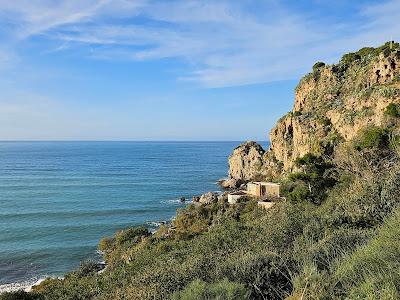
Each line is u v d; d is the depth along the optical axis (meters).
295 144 74.00
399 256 6.52
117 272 30.56
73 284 32.25
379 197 17.97
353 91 67.50
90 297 24.39
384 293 5.37
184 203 99.00
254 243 18.09
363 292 5.80
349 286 6.28
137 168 194.38
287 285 9.45
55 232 71.44
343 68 78.44
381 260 6.59
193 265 14.48
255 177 101.12
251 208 58.06
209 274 12.57
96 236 69.00
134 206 95.50
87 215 85.50
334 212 19.67
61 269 51.91
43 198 106.94
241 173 116.81
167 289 12.69
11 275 49.44
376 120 50.16
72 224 77.38
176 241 43.50
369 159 34.25
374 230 11.97
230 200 72.00
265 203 57.19
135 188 125.06
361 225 16.19
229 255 15.90
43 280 47.03
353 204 18.88
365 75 64.50
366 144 36.00
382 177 21.20
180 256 24.44
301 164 45.84
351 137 54.44
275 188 69.81
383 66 59.81
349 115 57.09
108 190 121.00
